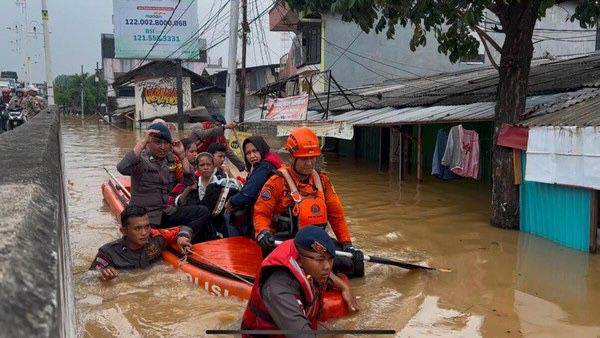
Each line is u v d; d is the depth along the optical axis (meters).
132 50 28.86
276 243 4.71
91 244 6.65
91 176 12.81
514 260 5.88
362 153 17.75
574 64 12.71
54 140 4.67
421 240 6.85
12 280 1.00
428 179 12.58
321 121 12.91
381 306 4.54
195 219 6.24
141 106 33.81
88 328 4.06
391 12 6.80
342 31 21.89
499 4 7.15
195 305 4.52
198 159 6.66
